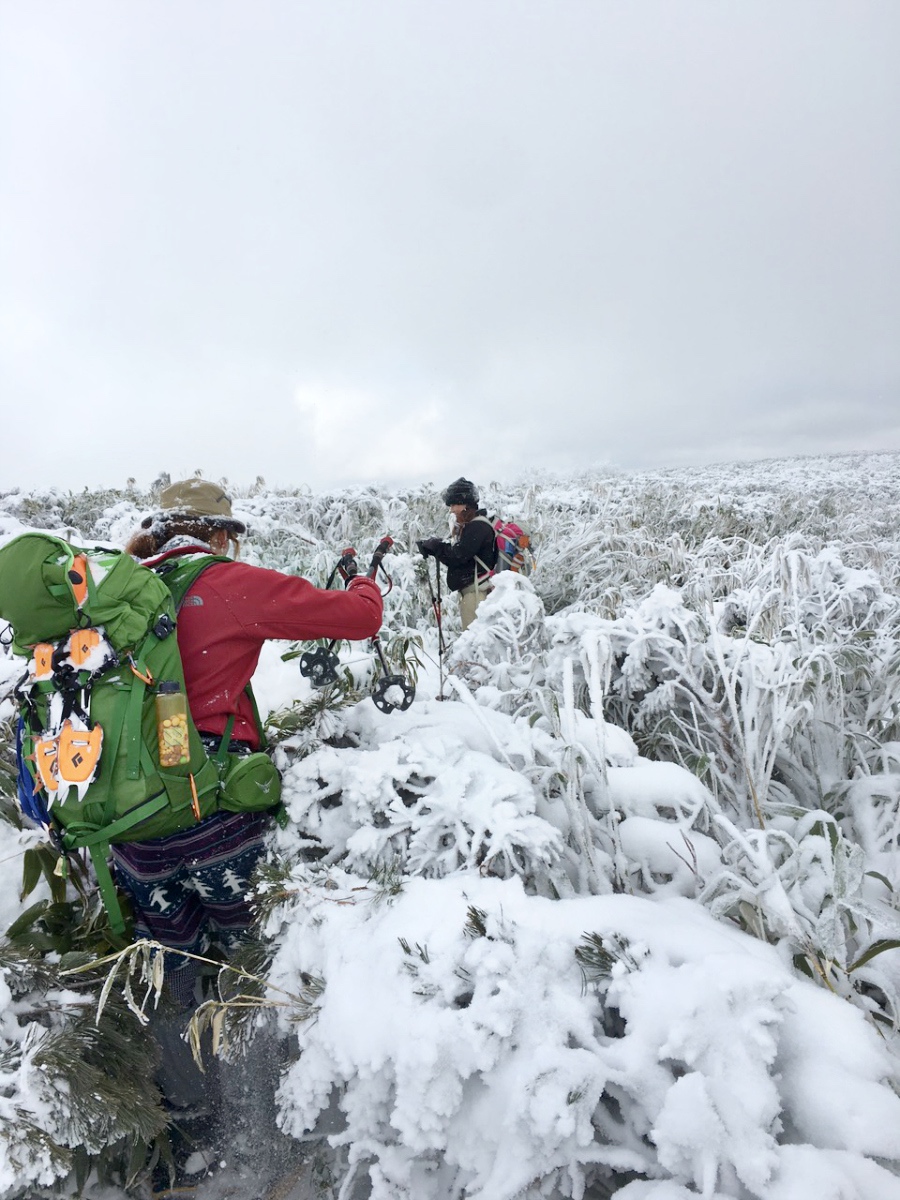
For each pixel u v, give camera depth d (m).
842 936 1.52
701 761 2.27
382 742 2.29
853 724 2.67
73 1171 1.57
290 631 1.82
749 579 4.28
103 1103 1.43
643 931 1.52
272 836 1.97
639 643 2.58
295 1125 1.59
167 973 1.76
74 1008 1.61
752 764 2.29
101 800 1.54
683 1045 1.26
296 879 1.78
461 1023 1.37
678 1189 1.19
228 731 1.78
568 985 1.46
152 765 1.57
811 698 2.55
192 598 1.75
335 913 1.69
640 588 4.93
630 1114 1.34
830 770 2.47
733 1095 1.21
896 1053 1.39
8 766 2.08
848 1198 1.09
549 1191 1.31
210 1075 1.78
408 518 7.61
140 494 8.25
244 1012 1.68
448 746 2.13
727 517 7.50
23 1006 1.58
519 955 1.46
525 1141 1.28
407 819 1.90
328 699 2.29
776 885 1.62
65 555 1.56
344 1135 1.52
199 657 1.73
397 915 1.64
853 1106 1.20
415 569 4.87
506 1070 1.35
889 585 4.57
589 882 1.88
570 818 1.89
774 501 9.58
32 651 1.58
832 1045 1.30
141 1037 1.69
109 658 1.54
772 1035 1.30
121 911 1.79
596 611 4.18
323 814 2.01
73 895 2.00
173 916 1.77
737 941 1.59
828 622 3.28
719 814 1.83
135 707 1.56
